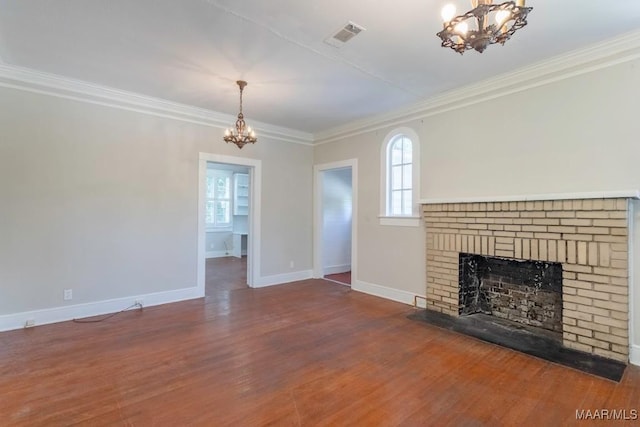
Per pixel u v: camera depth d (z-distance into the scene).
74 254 3.61
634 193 2.38
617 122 2.64
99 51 2.84
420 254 4.12
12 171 3.26
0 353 2.73
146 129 4.09
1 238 3.21
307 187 5.85
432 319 3.59
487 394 2.15
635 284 2.54
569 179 2.89
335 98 3.98
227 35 2.56
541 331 3.22
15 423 1.85
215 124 4.68
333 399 2.10
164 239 4.25
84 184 3.66
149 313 3.83
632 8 2.20
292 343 2.97
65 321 3.53
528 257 3.04
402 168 4.45
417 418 1.91
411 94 3.84
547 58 2.93
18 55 2.92
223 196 9.08
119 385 2.25
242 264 7.52
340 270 6.48
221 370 2.47
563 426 1.83
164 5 2.18
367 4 2.18
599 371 2.41
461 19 1.50
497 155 3.38
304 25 2.43
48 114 3.44
